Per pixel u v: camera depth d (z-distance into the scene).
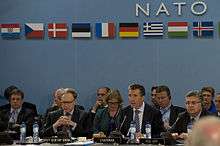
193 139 2.38
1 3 16.33
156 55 15.86
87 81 16.12
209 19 15.70
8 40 16.34
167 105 13.06
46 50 16.23
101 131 11.61
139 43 15.92
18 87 16.33
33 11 16.28
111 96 11.71
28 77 16.33
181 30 15.74
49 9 16.23
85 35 16.08
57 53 16.22
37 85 16.30
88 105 16.09
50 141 10.00
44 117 13.67
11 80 16.34
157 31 15.81
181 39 15.78
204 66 15.72
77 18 16.17
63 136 10.16
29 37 16.27
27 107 14.32
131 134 10.16
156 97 13.23
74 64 16.17
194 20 15.74
